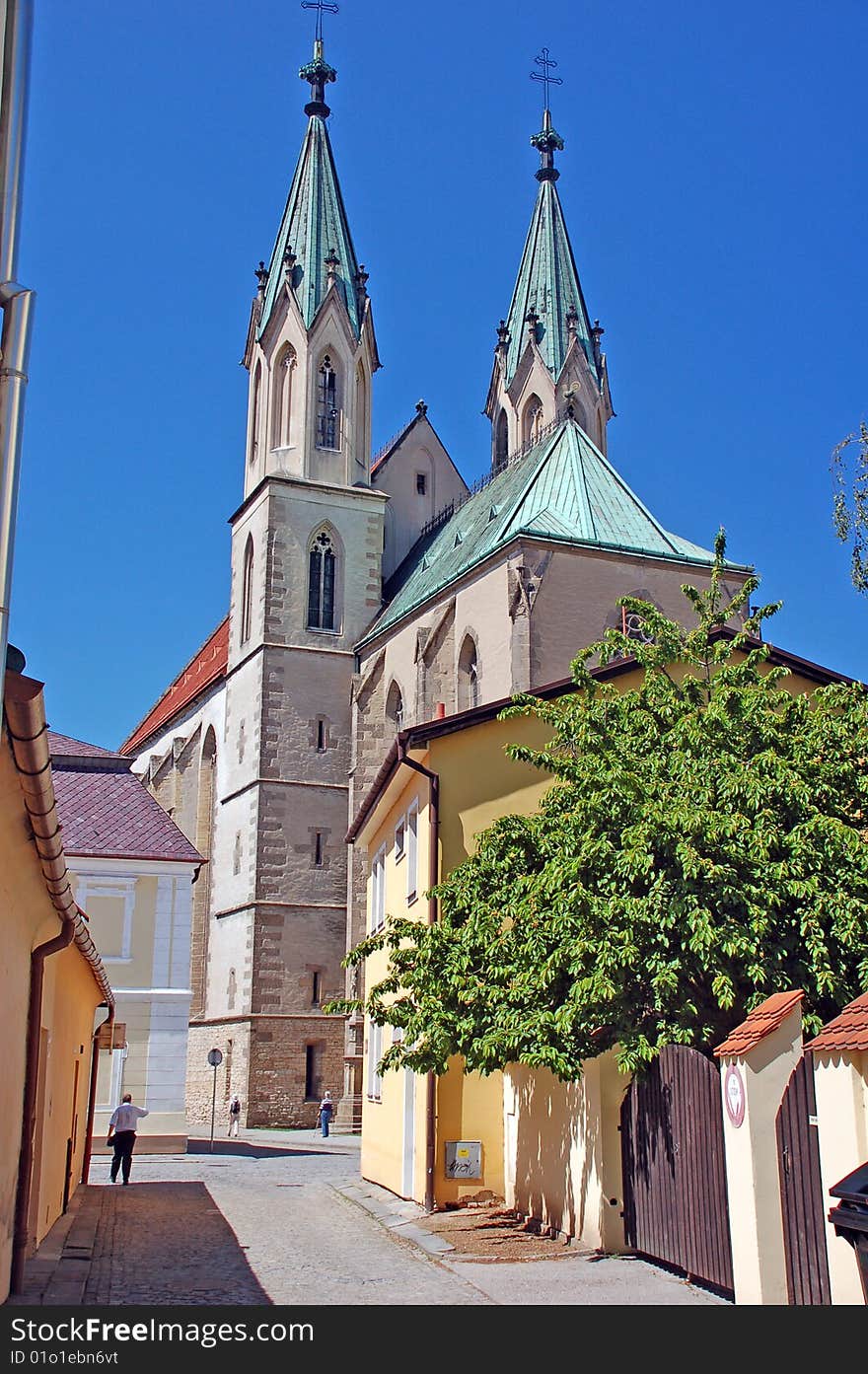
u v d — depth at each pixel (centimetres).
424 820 2514
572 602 4462
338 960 5559
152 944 3847
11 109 732
